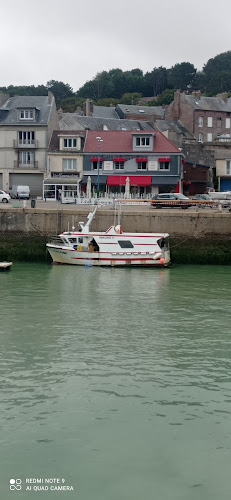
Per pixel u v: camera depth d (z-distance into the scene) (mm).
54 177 69375
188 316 27047
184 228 44656
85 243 41656
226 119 107062
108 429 15734
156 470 14008
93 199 54906
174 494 13195
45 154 70000
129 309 28359
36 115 71312
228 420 16250
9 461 14250
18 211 45312
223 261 44219
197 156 81812
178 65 181375
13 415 16375
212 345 22625
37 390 18047
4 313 27297
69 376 19219
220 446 14992
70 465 14141
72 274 38125
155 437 15359
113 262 41438
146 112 108625
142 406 17047
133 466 14125
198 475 13852
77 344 22625
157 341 23109
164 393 17922
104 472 13906
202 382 18797
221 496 13141
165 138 69312
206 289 33281
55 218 45281
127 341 23078
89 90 172750
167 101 145500
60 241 42750
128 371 19719
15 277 36719
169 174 68062
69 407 16922
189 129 104562
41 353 21484
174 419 16281
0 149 70438
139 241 41312
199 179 75500
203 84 178750
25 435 15352
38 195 70312
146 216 44875
